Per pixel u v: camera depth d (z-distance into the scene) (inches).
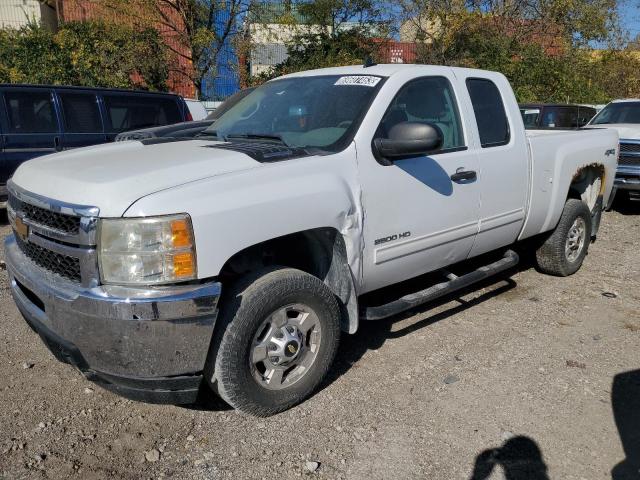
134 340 109.2
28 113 313.1
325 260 143.8
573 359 163.3
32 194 123.6
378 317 146.9
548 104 461.4
